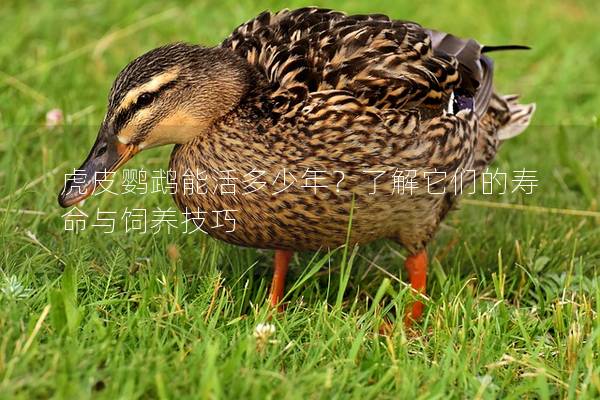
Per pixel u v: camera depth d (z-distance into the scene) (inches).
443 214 396.5
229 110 359.9
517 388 312.2
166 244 394.9
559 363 339.9
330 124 343.3
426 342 351.9
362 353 329.7
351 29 369.1
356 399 298.7
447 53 402.3
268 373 300.2
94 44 562.9
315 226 357.1
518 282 408.8
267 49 370.0
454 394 308.2
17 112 503.2
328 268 405.7
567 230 446.3
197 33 588.4
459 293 365.4
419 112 359.6
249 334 324.5
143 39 591.8
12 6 612.4
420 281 390.6
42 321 314.3
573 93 595.5
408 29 386.3
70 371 289.9
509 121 436.8
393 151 350.3
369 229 366.0
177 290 342.6
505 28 653.9
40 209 418.6
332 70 354.0
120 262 373.1
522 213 458.3
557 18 689.0
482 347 337.4
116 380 286.2
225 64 361.1
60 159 468.8
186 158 363.6
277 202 351.6
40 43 578.9
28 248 385.1
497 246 427.5
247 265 401.7
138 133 359.9
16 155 465.4
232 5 622.2
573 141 543.2
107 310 347.9
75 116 496.1
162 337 322.0
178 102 357.4
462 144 375.6
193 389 289.4
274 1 629.9
